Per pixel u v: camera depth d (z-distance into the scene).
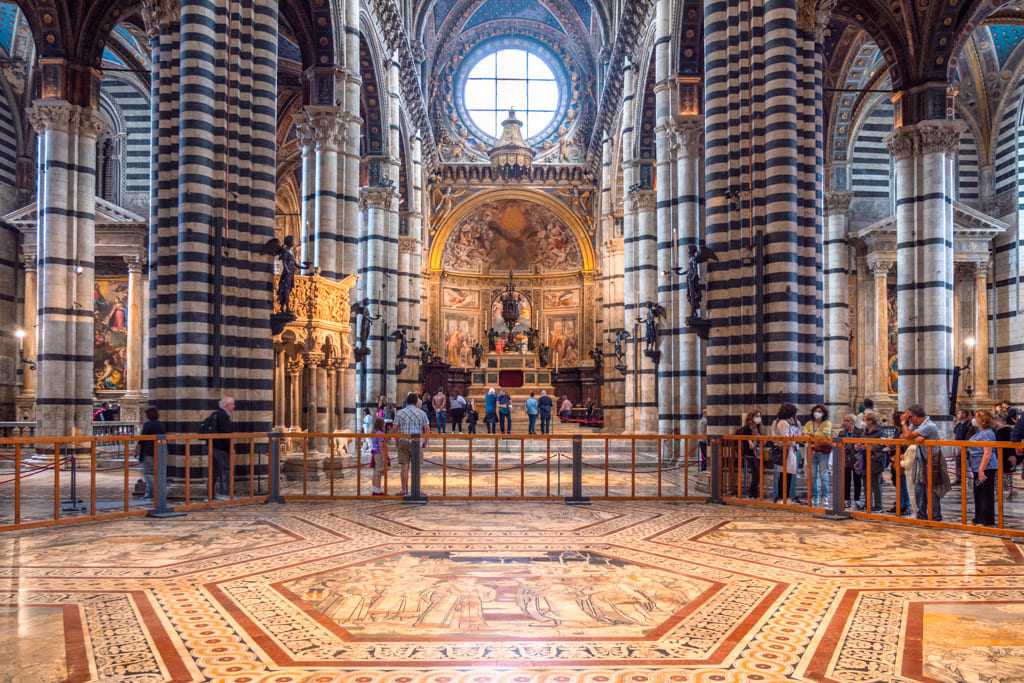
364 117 32.84
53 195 21.58
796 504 13.95
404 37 36.19
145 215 36.62
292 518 12.62
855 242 37.91
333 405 20.81
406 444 14.92
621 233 42.72
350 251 23.41
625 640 6.34
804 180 16.89
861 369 37.72
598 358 49.12
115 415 32.88
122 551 9.91
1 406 34.34
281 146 40.62
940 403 22.38
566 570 8.86
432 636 6.44
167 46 15.95
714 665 5.76
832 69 30.02
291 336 19.02
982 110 37.16
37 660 5.85
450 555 9.69
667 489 17.14
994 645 6.21
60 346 21.58
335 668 5.70
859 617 7.00
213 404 15.44
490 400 32.38
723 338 17.09
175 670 5.64
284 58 30.67
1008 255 36.19
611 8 43.56
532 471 21.92
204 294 15.38
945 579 8.45
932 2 22.22
